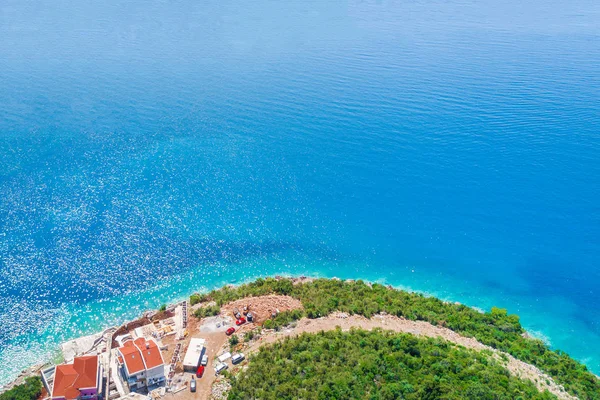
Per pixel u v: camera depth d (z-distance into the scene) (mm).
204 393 95750
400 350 99250
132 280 137500
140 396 94188
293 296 128250
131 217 163250
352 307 121000
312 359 95562
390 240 163750
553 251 161625
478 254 159250
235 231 162500
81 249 146625
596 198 189625
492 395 86562
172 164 199250
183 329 114250
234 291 132125
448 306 133250
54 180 181125
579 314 137625
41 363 108625
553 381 104812
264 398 86062
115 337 114188
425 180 199250
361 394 84938
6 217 157250
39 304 126562
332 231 166500
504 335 121500
